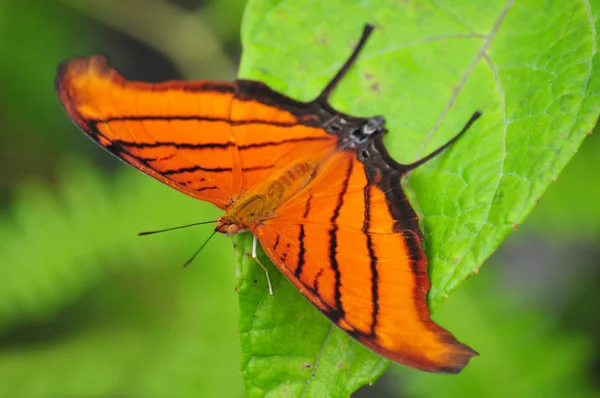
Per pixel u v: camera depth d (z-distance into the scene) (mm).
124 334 611
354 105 517
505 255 627
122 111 517
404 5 518
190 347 589
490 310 582
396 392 638
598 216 573
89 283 606
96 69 514
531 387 570
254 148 523
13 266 596
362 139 514
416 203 509
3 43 637
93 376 599
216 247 598
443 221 506
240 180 525
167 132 520
